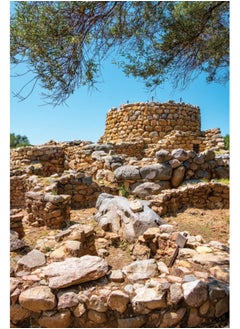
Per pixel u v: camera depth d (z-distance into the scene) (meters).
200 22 3.78
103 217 5.78
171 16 3.82
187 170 7.83
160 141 13.01
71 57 3.09
